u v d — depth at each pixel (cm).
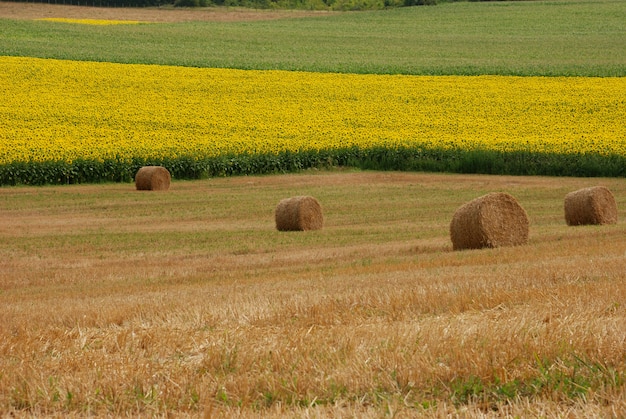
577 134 6481
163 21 16050
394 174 5694
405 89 8350
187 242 3234
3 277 2509
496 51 11556
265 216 4031
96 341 1258
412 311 1388
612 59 10538
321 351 1080
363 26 14900
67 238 3378
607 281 1620
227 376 1002
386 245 2941
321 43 12438
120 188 5134
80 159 5372
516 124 6894
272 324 1352
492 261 2208
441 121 7006
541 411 809
